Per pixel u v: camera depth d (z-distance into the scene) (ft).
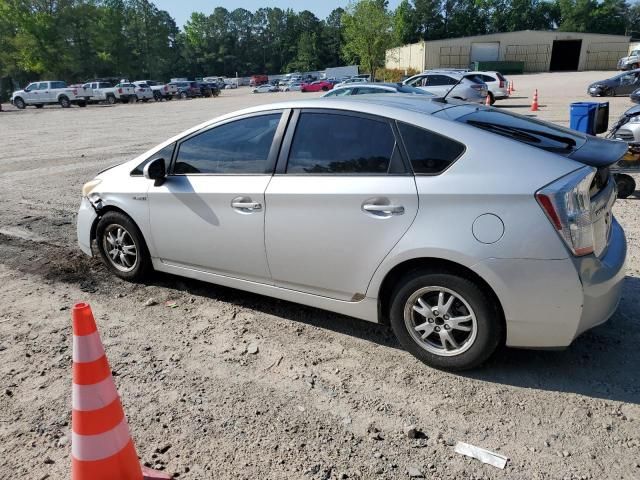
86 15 229.04
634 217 20.93
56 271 17.13
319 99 12.42
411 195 10.41
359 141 11.33
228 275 13.55
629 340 11.93
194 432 9.43
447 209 10.11
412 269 10.78
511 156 10.03
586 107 23.97
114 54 254.47
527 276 9.60
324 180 11.51
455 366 10.74
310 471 8.46
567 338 9.87
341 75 226.99
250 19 453.17
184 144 13.98
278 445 9.06
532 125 11.74
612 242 11.06
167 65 334.85
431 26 336.29
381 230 10.75
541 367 11.03
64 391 10.73
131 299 14.92
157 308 14.32
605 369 10.91
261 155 12.58
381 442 9.07
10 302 14.93
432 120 10.80
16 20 209.56
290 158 12.14
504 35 208.54
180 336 12.81
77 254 18.69
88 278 16.49
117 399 7.72
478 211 9.87
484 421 9.50
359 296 11.48
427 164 10.53
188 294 15.11
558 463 8.47
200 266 14.01
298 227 11.79
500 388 10.40
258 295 14.89
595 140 11.38
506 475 8.28
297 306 14.17
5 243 20.16
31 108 136.26
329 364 11.47
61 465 8.74
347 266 11.37
